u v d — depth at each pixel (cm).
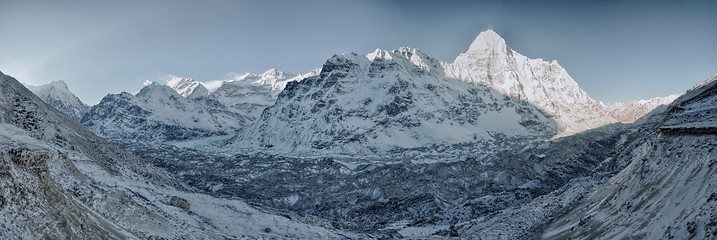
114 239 4838
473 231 10638
